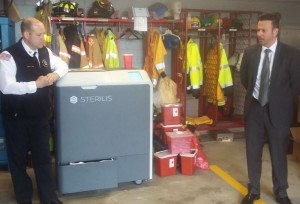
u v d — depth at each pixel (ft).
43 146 8.47
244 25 16.58
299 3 17.58
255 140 8.74
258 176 9.01
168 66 15.75
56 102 8.85
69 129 9.00
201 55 16.07
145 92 9.59
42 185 8.63
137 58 15.15
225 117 16.72
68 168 9.17
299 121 13.35
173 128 11.95
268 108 8.31
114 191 9.96
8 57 7.64
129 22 13.83
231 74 16.37
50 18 11.98
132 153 9.81
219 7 16.12
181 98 14.73
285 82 8.18
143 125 9.77
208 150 13.96
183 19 14.06
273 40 8.05
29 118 8.09
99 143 9.36
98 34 13.55
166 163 11.05
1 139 11.18
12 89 7.48
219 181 10.74
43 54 8.26
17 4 13.29
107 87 9.13
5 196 9.65
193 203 9.21
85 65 12.80
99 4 13.08
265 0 16.71
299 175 11.20
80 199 9.44
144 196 9.63
